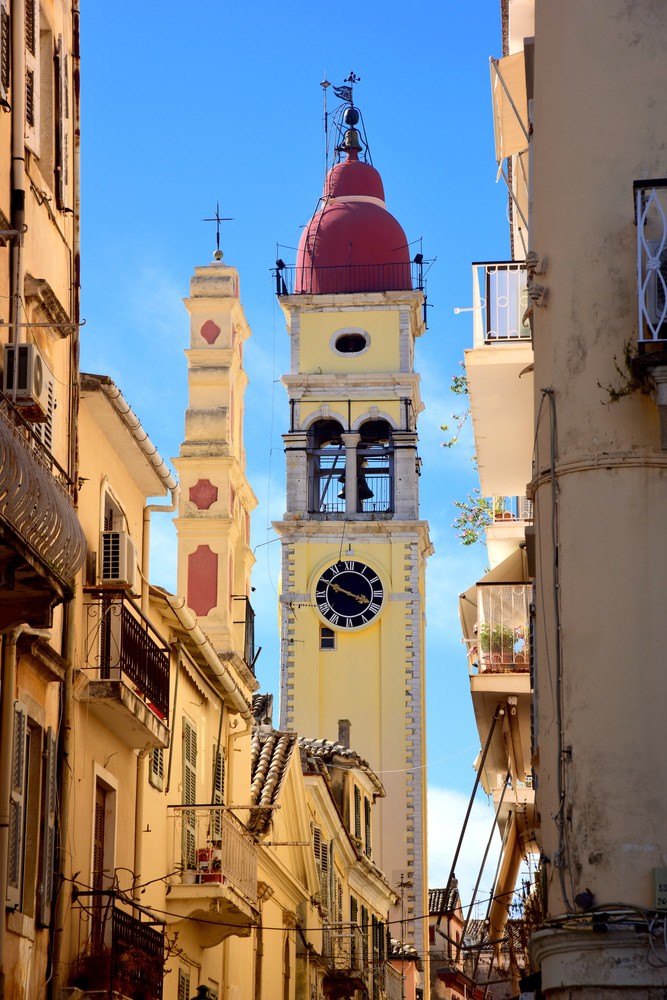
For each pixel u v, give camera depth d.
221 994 37.06
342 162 103.56
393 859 89.62
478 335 29.55
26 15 23.52
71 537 18.77
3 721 21.30
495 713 33.22
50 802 23.91
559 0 23.02
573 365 21.81
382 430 96.69
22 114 22.56
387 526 94.94
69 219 25.39
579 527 21.34
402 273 99.94
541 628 21.94
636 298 21.66
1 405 19.72
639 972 19.81
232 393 40.72
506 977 38.56
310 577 94.81
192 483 39.25
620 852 20.30
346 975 49.97
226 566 38.84
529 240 25.16
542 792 21.58
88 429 27.84
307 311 98.50
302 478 95.75
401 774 91.69
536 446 22.33
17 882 22.05
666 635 20.80
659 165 22.06
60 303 23.81
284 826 44.47
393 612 94.19
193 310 40.81
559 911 20.72
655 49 22.36
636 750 20.52
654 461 21.25
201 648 33.94
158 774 31.75
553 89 22.86
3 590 18.75
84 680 26.48
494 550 37.94
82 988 25.19
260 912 39.72
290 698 93.38
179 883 32.81
